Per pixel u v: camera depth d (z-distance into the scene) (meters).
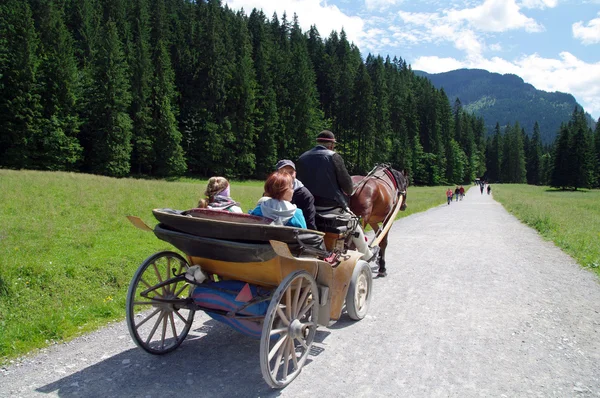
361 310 5.84
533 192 78.12
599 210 30.14
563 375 4.23
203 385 4.01
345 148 89.81
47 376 4.10
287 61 82.75
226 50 75.50
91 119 58.12
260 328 4.37
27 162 50.41
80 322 5.49
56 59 53.44
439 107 120.31
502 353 4.74
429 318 5.87
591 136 108.31
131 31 72.69
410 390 3.93
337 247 5.32
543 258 10.14
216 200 4.94
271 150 75.75
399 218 21.02
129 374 4.18
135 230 10.86
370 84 87.56
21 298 5.72
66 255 7.64
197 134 70.12
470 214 25.20
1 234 8.66
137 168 65.31
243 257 4.05
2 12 53.31
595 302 6.60
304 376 4.21
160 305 4.57
